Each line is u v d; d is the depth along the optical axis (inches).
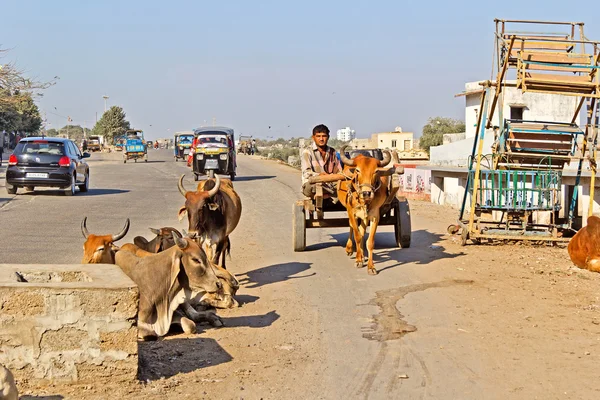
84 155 1096.8
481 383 266.5
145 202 936.9
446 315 362.0
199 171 1381.6
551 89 561.9
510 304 381.7
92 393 252.1
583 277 450.3
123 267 323.3
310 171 527.5
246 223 733.3
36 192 1059.3
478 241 584.4
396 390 260.5
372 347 311.4
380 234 652.1
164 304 317.7
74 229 656.4
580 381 267.1
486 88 582.6
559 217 674.2
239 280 449.1
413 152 1967.3
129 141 2400.3
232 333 331.9
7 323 251.8
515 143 581.9
